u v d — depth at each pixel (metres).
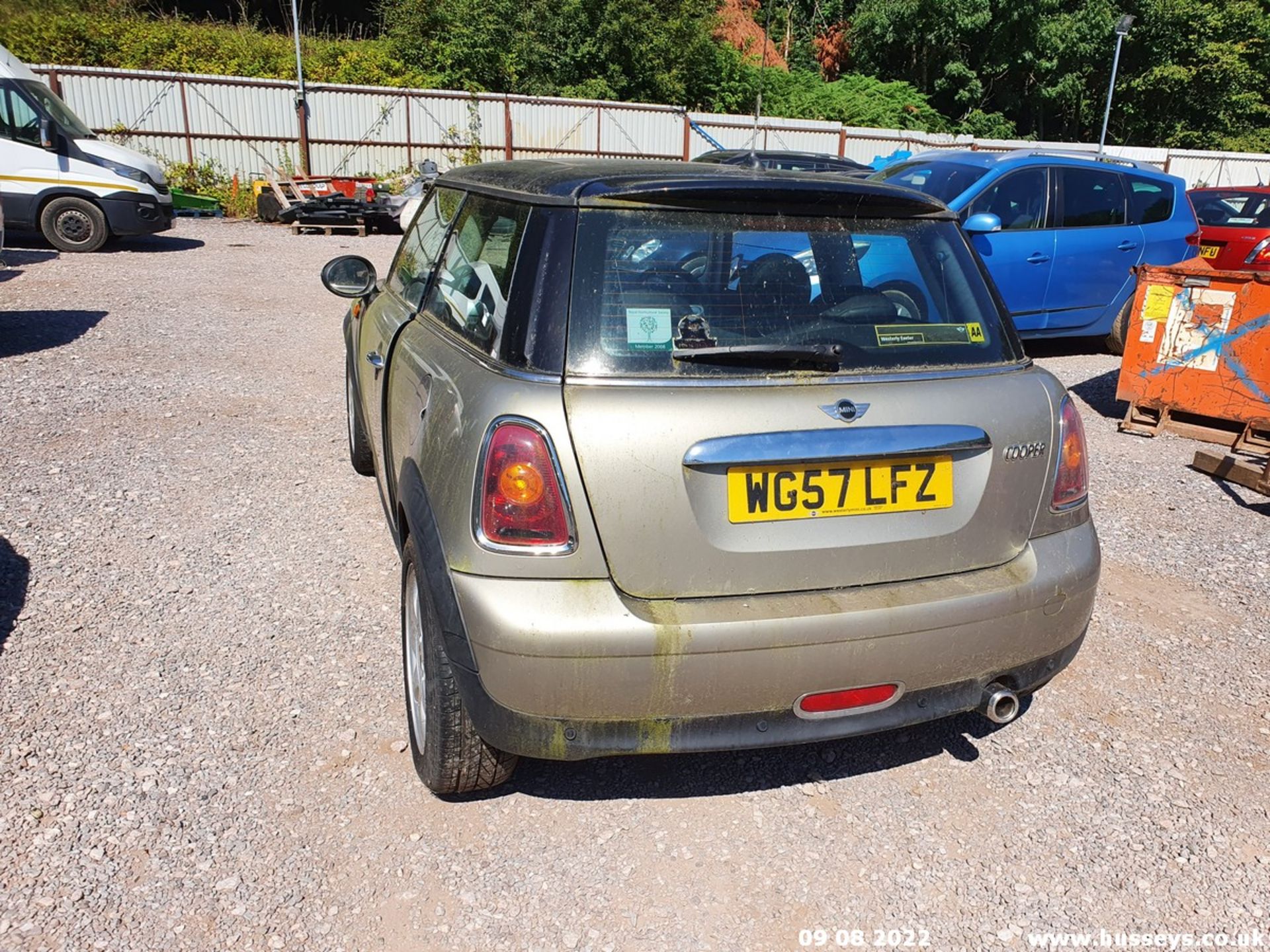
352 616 3.68
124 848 2.46
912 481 2.45
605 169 2.82
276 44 26.58
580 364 2.32
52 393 6.44
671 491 2.25
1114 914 2.42
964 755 3.04
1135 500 5.32
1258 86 39.00
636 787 2.84
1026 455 2.59
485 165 3.60
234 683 3.21
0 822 2.52
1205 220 11.72
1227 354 6.12
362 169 23.41
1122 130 38.62
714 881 2.48
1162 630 3.86
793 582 2.38
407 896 2.37
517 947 2.24
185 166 21.62
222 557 4.13
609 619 2.21
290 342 8.38
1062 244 8.37
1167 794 2.88
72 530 4.33
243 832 2.54
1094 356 9.23
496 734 2.31
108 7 27.09
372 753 2.89
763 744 2.39
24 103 12.80
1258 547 4.70
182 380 6.93
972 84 35.84
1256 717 3.28
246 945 2.20
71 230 13.16
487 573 2.25
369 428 4.11
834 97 32.56
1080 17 35.47
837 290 2.61
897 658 2.41
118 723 2.96
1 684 3.13
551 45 28.77
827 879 2.50
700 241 2.52
